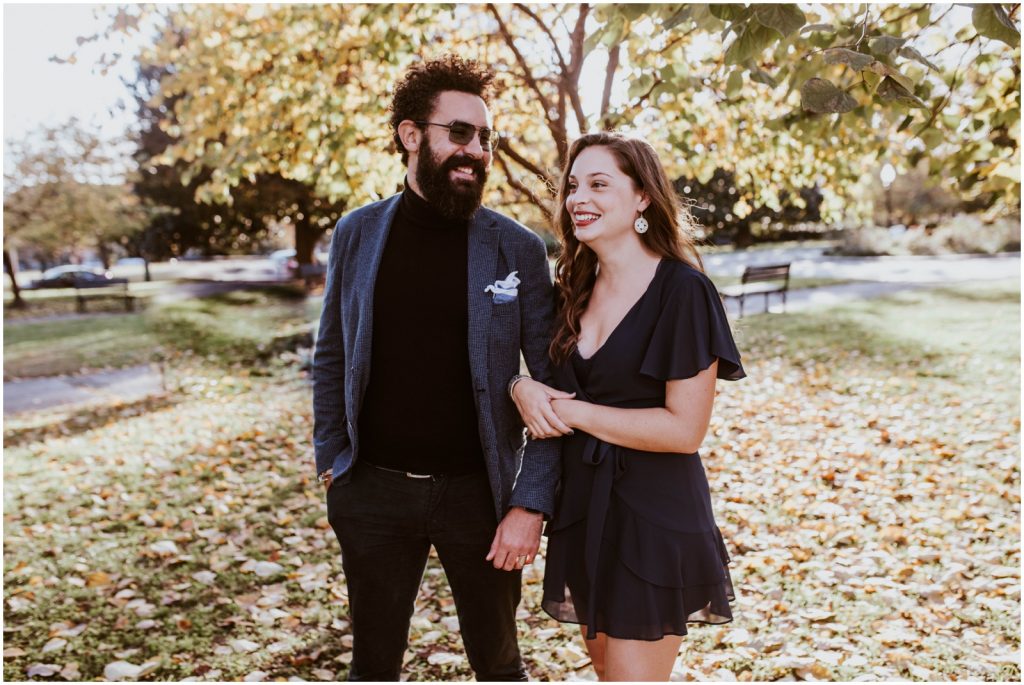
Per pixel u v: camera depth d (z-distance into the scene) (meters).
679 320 2.11
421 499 2.39
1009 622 3.37
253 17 5.78
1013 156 3.88
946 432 6.24
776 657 3.23
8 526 5.24
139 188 23.03
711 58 5.01
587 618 2.17
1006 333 10.27
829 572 3.94
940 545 4.18
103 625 3.83
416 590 2.56
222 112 5.87
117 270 36.97
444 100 2.29
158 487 6.01
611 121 4.25
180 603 4.05
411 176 2.40
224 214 21.69
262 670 3.40
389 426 2.38
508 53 5.88
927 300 14.43
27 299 23.62
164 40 6.30
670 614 2.11
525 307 2.43
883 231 28.70
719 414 7.44
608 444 2.18
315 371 2.59
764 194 6.27
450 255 2.39
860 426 6.69
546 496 2.29
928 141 3.60
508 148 5.04
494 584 2.48
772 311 14.21
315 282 22.06
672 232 2.23
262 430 7.64
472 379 2.33
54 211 21.25
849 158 5.29
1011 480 5.04
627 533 2.13
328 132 5.34
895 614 3.52
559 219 2.39
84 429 8.12
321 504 5.53
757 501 5.06
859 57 2.20
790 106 5.23
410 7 4.90
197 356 12.41
